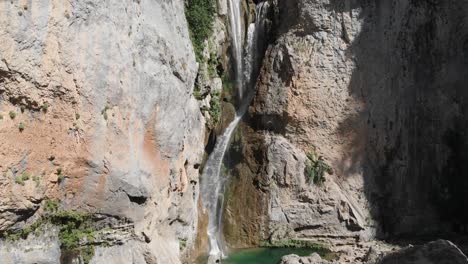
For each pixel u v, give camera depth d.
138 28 14.17
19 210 10.82
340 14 22.58
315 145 22.17
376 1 22.64
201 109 19.81
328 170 21.89
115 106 12.90
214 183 21.45
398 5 22.91
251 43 24.12
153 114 14.59
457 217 22.97
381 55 22.55
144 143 14.25
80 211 12.29
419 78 23.17
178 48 16.67
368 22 22.55
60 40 11.52
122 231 13.30
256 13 24.59
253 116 22.91
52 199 11.65
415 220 22.34
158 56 15.00
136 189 13.42
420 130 23.00
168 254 14.75
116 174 12.84
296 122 22.36
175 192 16.28
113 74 12.83
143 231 13.91
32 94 10.98
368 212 21.75
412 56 23.08
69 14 11.72
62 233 11.95
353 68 22.36
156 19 15.43
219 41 21.72
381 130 22.33
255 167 22.25
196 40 19.75
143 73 14.15
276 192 21.84
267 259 19.69
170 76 15.68
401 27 22.95
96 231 12.68
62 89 11.56
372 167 22.22
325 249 20.83
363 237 21.33
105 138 12.63
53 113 11.49
